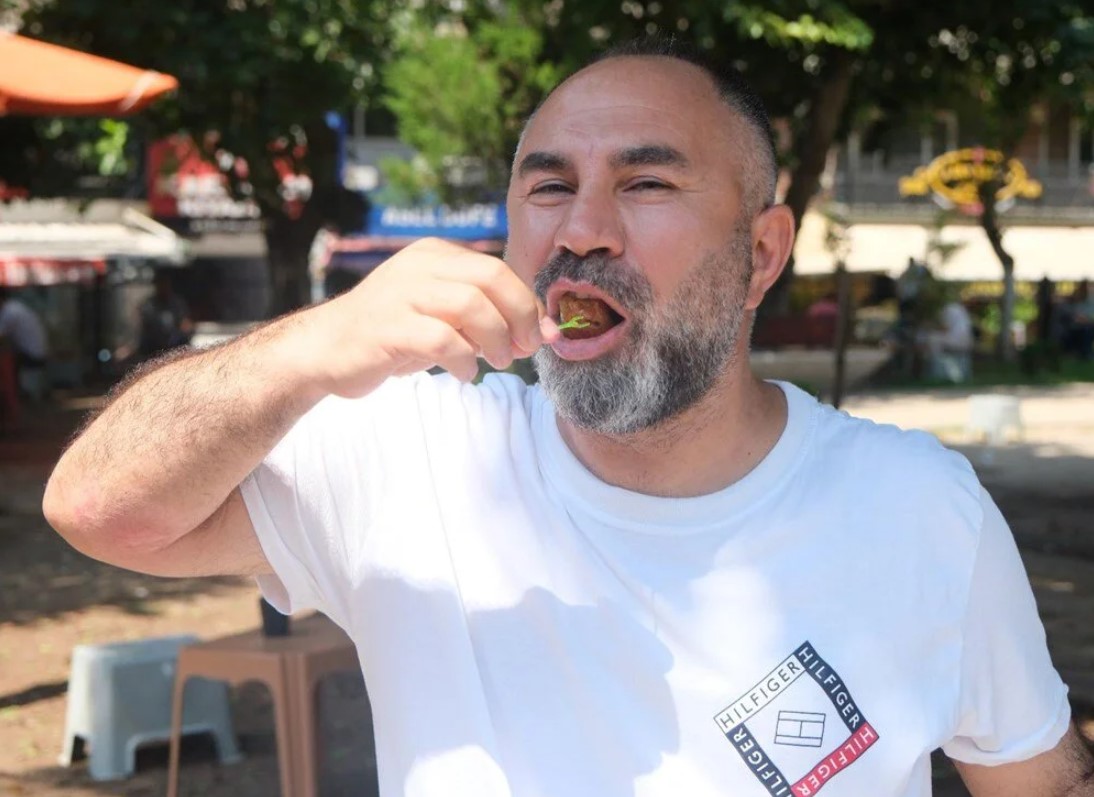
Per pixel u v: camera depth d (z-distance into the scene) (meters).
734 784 1.71
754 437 1.82
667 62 1.79
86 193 19.56
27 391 21.53
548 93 1.82
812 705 1.71
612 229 1.69
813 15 10.14
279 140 14.99
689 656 1.73
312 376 1.55
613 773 1.73
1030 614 1.82
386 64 15.76
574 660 1.75
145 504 1.65
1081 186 40.56
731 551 1.75
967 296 36.78
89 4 11.93
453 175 20.73
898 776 1.72
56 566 9.38
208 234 27.94
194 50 12.31
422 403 1.92
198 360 1.68
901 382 23.42
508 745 1.75
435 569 1.81
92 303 25.78
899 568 1.75
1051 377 24.98
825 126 12.21
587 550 1.78
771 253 1.86
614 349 1.71
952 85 13.11
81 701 5.56
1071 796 1.88
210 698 5.63
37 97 6.29
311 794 4.46
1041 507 11.36
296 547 1.89
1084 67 11.76
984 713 1.80
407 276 1.52
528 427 1.88
